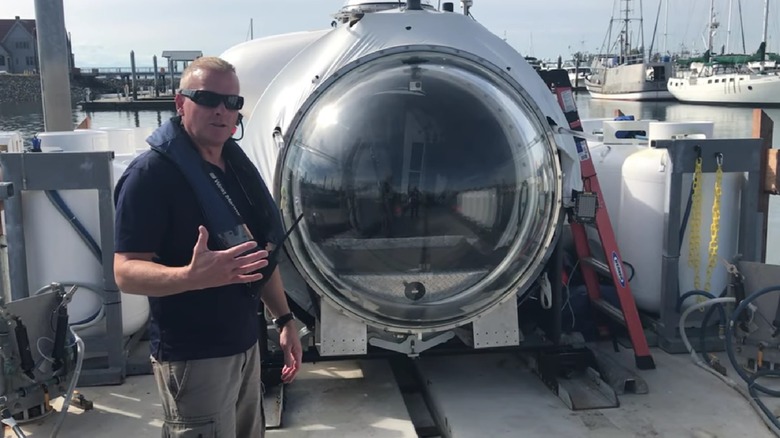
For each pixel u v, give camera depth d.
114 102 44.28
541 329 4.04
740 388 3.74
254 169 2.57
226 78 2.34
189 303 2.30
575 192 3.75
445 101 3.46
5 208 3.83
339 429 3.38
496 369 4.07
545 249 3.58
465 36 3.69
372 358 3.89
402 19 3.65
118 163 4.40
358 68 3.49
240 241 2.33
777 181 4.36
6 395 3.31
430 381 3.90
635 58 65.44
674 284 4.25
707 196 4.34
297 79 3.76
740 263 3.92
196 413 2.32
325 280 3.45
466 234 3.47
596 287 4.43
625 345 4.40
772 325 3.80
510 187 3.47
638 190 4.51
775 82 43.19
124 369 3.97
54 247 3.95
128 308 4.12
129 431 3.40
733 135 17.05
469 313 3.55
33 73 72.06
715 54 58.62
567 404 3.60
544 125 3.55
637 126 5.50
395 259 3.46
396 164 3.39
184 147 2.32
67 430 3.40
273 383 3.63
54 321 3.46
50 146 4.38
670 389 3.78
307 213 3.40
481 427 3.38
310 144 3.41
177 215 2.28
